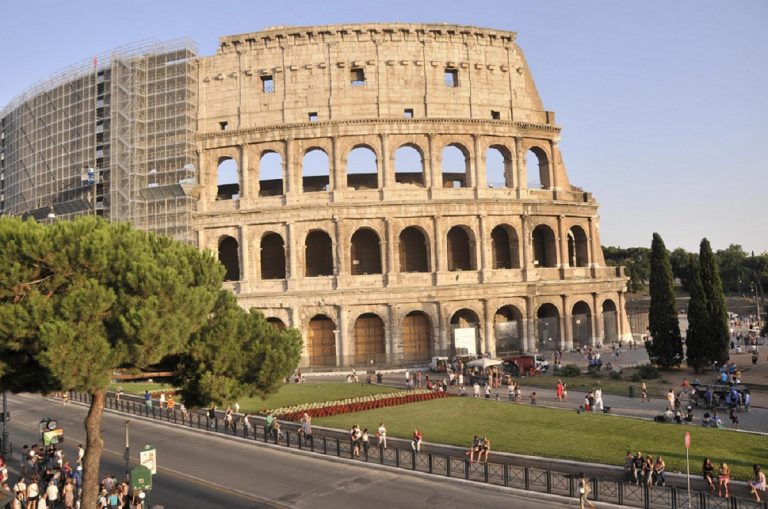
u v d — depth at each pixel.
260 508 36.94
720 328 77.00
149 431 57.75
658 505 34.38
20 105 112.50
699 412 56.84
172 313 29.55
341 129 91.06
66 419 64.31
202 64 95.12
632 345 102.31
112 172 92.31
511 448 44.97
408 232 96.06
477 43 96.69
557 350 96.62
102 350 27.36
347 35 93.19
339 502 37.38
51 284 28.67
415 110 93.12
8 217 29.73
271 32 93.12
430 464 41.75
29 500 37.34
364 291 88.69
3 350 27.69
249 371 34.34
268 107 93.06
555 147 100.62
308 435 49.38
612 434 47.91
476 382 68.56
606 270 102.94
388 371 85.75
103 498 35.16
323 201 90.44
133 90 93.88
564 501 36.00
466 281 91.94
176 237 90.62
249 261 90.25
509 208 94.62
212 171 93.25
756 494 33.94
